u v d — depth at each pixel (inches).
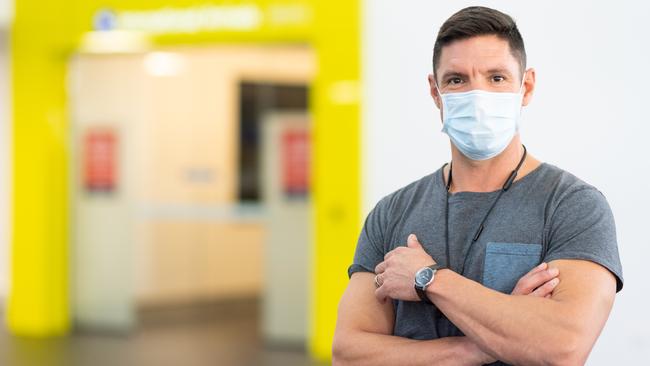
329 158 249.8
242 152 307.6
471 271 82.0
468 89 82.1
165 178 313.7
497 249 81.3
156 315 315.3
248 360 261.3
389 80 204.5
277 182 277.1
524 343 76.2
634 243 115.5
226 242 322.7
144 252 309.1
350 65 244.2
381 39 217.0
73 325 310.7
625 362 114.4
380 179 218.8
